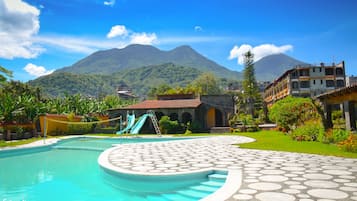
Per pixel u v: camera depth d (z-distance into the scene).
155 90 86.38
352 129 16.34
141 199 6.82
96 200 6.83
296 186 5.97
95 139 26.39
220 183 7.44
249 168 8.00
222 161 9.34
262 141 16.83
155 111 33.97
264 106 49.28
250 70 55.66
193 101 36.00
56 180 9.06
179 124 31.83
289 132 21.16
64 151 17.81
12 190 7.86
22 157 14.94
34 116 30.03
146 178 7.62
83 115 38.19
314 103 19.00
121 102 51.88
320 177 6.76
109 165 9.09
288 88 57.75
